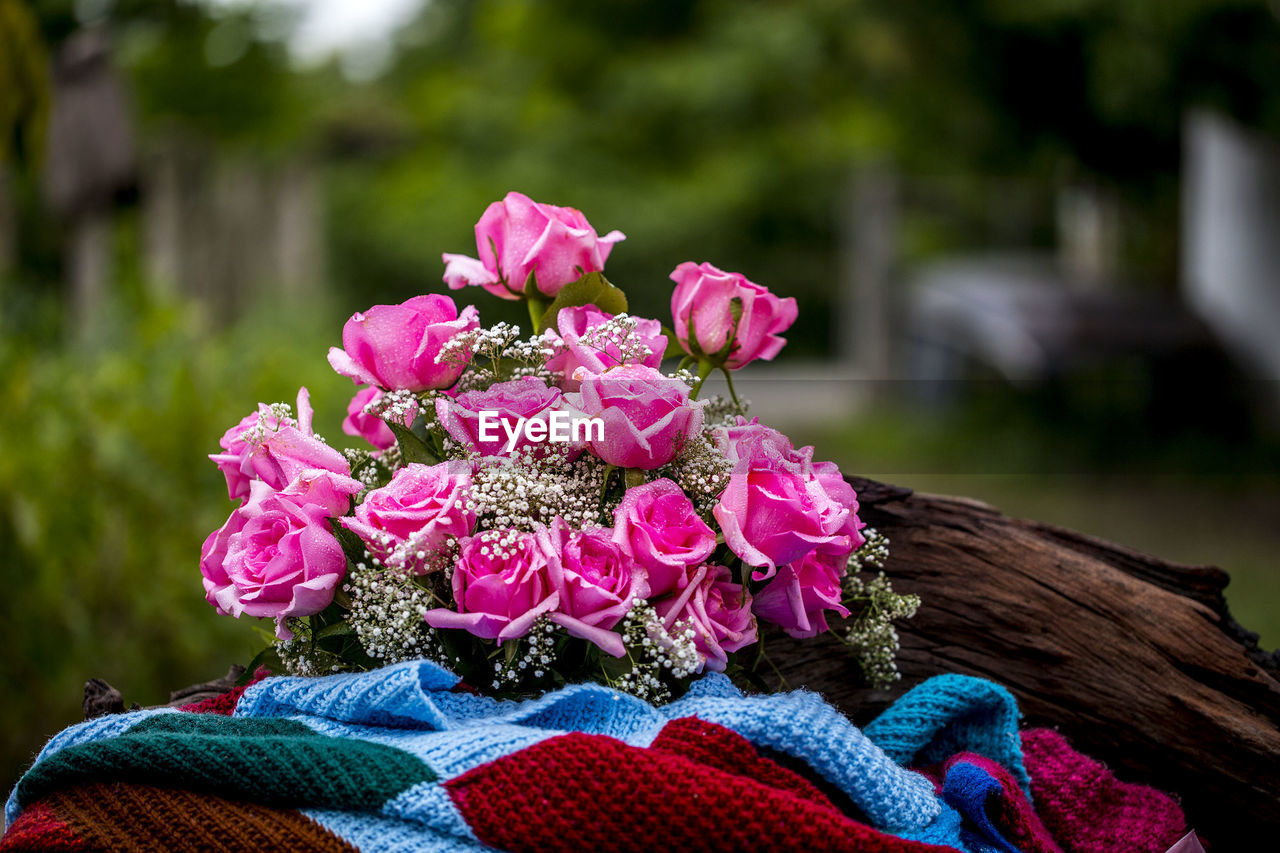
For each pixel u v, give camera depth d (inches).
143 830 35.8
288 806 35.9
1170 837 48.0
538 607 36.9
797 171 459.2
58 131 193.8
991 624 55.5
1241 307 297.4
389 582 39.3
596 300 45.2
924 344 335.9
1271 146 280.1
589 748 35.9
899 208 415.5
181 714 41.6
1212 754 52.6
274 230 273.7
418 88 511.5
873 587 47.9
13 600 92.3
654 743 37.9
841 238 478.6
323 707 40.4
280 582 38.2
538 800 34.9
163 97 359.6
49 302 162.1
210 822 35.6
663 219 446.0
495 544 37.7
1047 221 419.5
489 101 476.7
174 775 36.1
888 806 39.1
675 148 469.1
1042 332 287.7
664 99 451.5
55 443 98.1
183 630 100.6
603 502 42.3
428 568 39.2
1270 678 53.1
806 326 486.6
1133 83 268.5
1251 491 231.1
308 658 42.9
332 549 38.8
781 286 484.1
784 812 35.0
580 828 34.6
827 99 464.8
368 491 43.8
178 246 238.5
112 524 98.6
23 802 39.3
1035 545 56.5
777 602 41.3
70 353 132.4
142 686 98.7
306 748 36.2
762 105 461.7
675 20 483.2
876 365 361.4
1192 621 54.3
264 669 49.5
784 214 474.3
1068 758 49.1
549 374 43.5
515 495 38.7
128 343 138.2
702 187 452.4
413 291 452.4
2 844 36.4
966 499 57.7
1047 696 54.7
